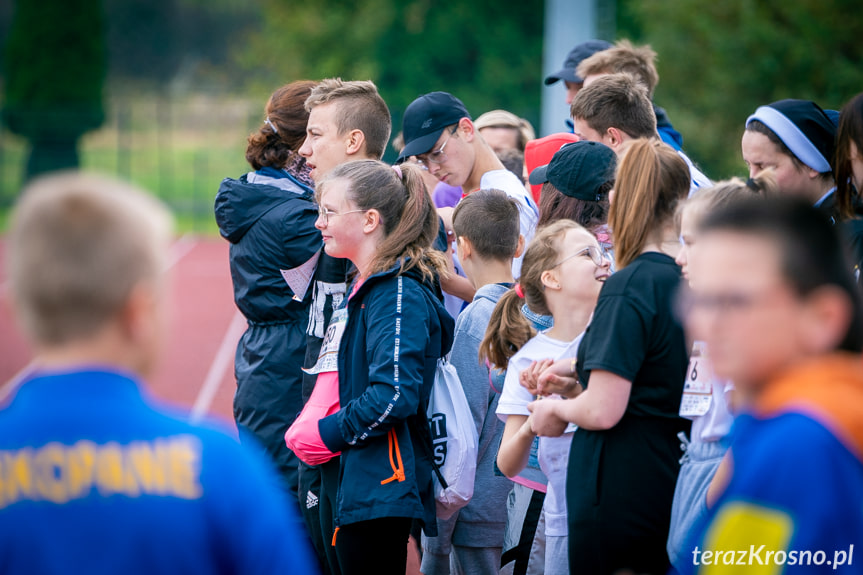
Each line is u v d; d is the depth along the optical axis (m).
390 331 9.95
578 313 10.09
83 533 4.59
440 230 13.36
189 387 32.62
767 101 61.91
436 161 15.06
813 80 60.69
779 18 62.81
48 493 4.63
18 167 97.12
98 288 4.79
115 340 4.91
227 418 28.34
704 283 4.81
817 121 11.23
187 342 40.31
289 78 111.56
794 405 4.47
